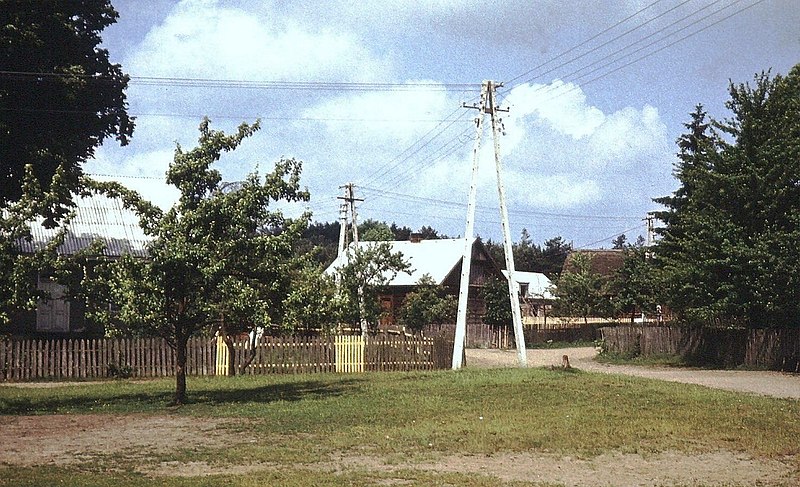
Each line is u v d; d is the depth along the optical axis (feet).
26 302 65.00
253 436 50.55
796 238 108.88
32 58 98.89
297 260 76.38
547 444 48.44
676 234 152.15
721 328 128.47
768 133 121.60
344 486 36.60
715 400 69.31
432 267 232.73
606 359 148.56
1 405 66.13
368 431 52.06
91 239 124.47
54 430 52.90
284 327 71.51
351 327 145.48
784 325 118.11
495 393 72.59
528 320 233.35
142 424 55.57
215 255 66.85
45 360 91.09
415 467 41.60
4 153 99.30
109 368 93.71
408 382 84.12
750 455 46.60
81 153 105.81
